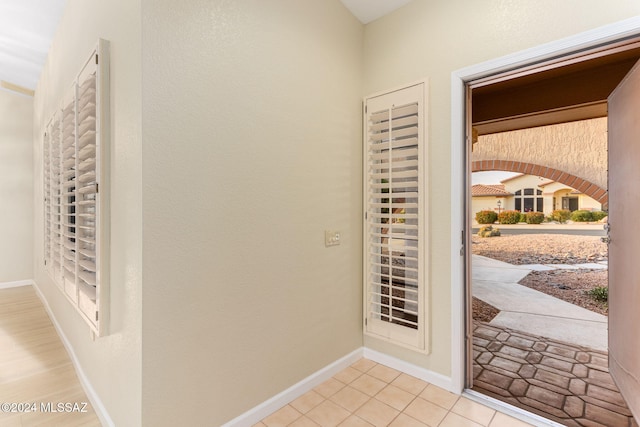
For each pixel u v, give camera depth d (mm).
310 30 2129
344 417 1854
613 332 2238
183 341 1508
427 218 2162
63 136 2326
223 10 1651
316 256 2191
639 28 1490
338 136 2357
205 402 1599
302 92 2080
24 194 4867
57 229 2721
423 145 2176
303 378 2104
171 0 1450
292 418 1850
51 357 2641
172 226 1462
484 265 5418
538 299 4141
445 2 2107
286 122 1979
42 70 3607
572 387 2168
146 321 1380
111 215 1653
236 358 1732
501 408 1918
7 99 4691
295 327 2051
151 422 1403
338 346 2371
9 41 3148
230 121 1686
